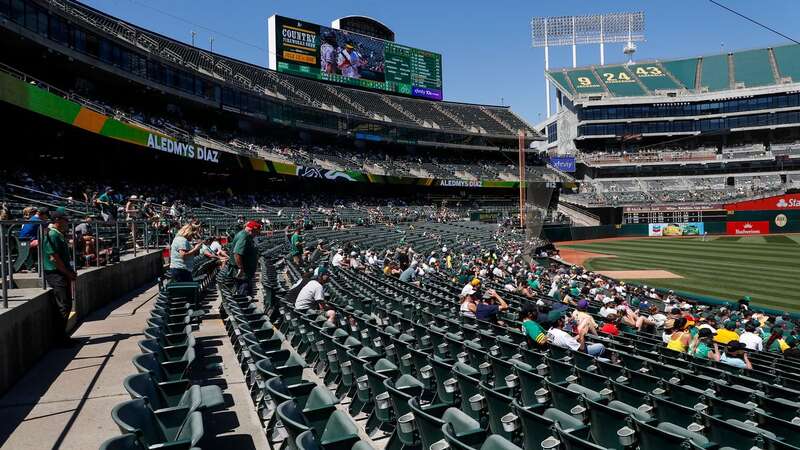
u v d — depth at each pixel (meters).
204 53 46.69
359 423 6.41
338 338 7.61
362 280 16.30
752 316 17.45
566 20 90.25
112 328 9.20
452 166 66.38
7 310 6.39
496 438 4.12
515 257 31.91
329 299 12.18
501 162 73.75
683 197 69.06
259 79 50.62
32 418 5.46
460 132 66.81
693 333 12.69
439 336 8.82
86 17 33.22
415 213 55.19
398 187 62.94
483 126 70.62
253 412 6.09
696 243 54.50
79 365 7.10
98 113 25.83
